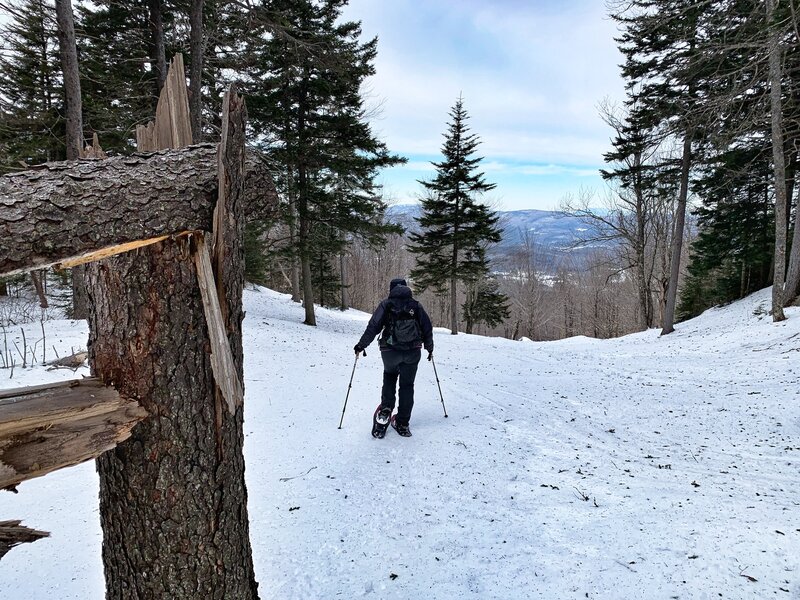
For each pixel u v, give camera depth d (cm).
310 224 1486
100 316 143
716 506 302
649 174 1720
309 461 398
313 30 1337
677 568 231
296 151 1330
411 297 470
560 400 641
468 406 590
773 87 1023
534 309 3909
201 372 147
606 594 217
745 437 463
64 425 118
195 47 848
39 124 977
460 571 246
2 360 604
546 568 242
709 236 1814
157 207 130
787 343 930
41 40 945
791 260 1255
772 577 217
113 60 1058
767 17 920
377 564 254
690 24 1095
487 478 369
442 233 1997
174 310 142
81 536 270
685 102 1106
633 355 1156
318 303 2653
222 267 146
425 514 311
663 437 477
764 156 1458
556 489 346
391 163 1467
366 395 615
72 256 119
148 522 146
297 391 619
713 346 1120
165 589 149
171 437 144
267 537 279
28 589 223
